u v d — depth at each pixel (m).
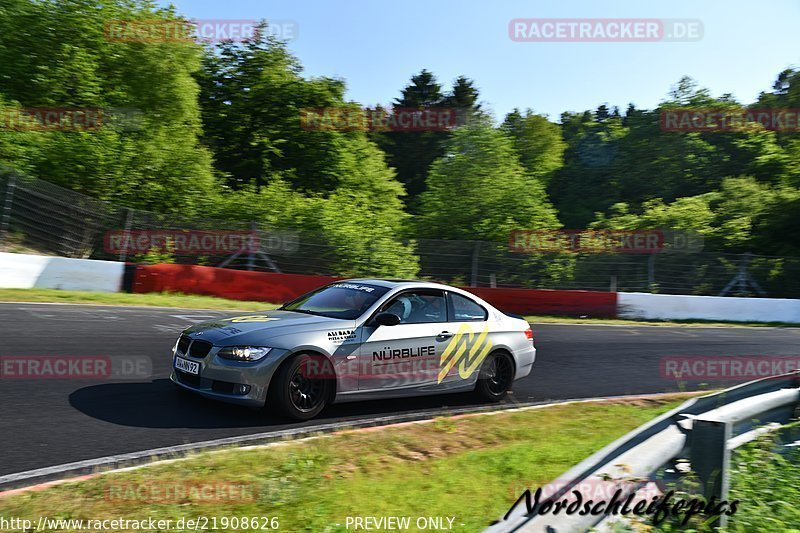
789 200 25.02
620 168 37.19
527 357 7.21
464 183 23.72
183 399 5.88
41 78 18.48
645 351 11.27
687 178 34.25
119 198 18.05
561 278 18.50
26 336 7.95
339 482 4.14
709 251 23.83
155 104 21.39
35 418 5.00
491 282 17.84
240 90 28.86
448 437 5.40
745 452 4.18
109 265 13.67
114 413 5.31
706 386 8.62
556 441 5.48
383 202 26.67
